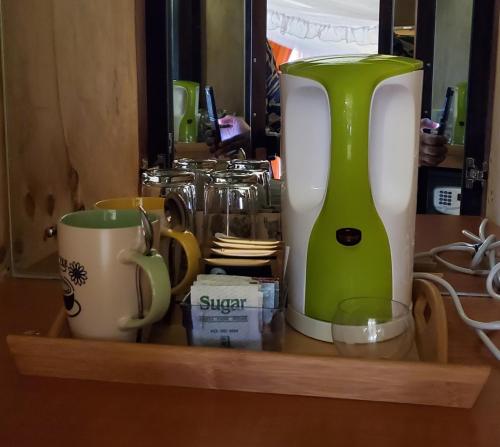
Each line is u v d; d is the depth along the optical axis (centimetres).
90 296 56
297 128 63
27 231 88
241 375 52
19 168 86
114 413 49
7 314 72
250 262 63
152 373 53
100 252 55
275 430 47
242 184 85
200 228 84
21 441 45
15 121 86
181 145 103
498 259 90
